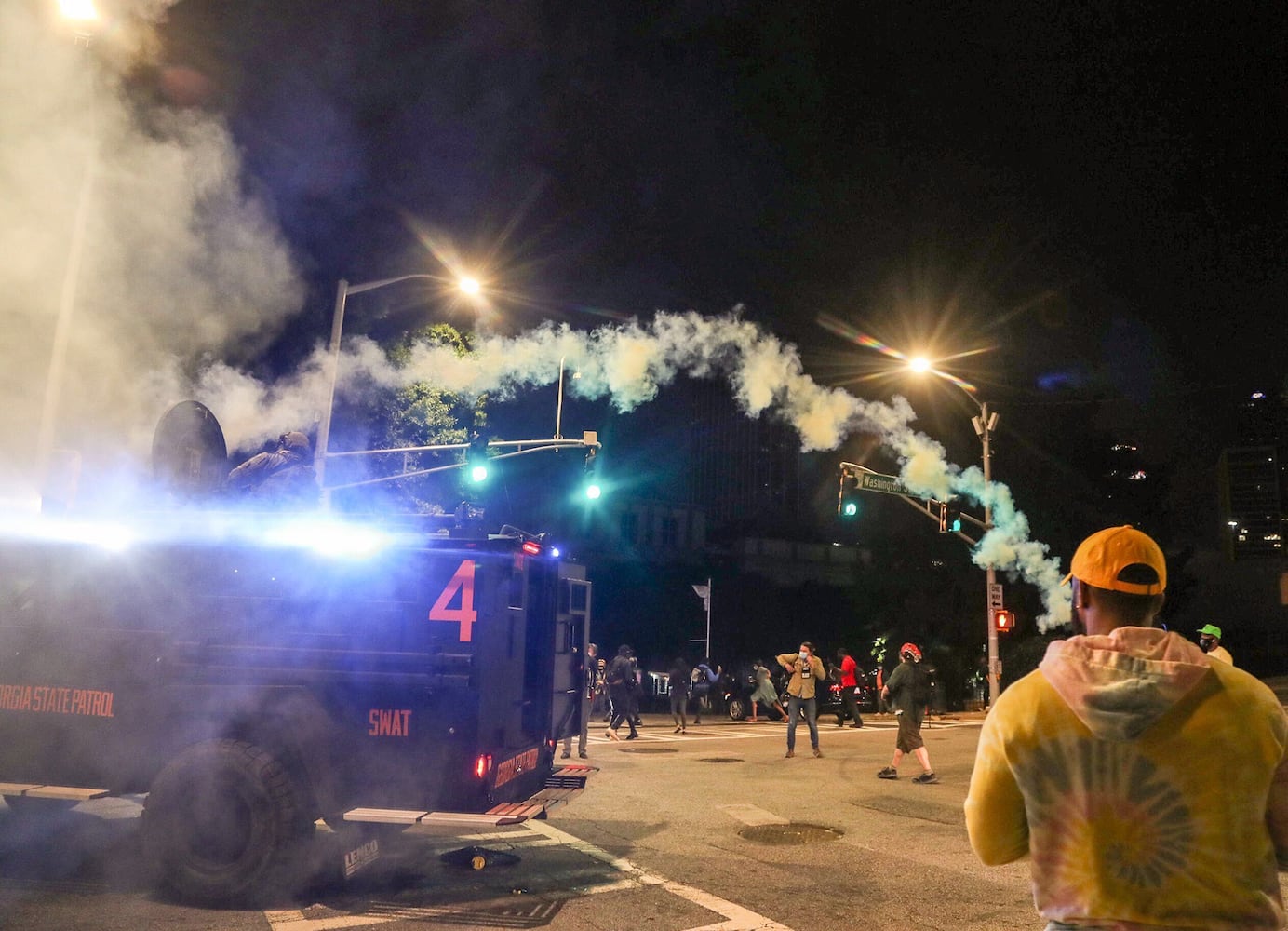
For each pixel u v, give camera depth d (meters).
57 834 7.75
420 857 7.50
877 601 35.59
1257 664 48.25
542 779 7.63
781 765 13.88
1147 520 35.81
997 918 5.97
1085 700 2.00
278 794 5.90
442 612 6.20
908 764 14.04
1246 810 1.96
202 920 5.63
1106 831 2.00
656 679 33.84
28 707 6.48
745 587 52.28
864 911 6.10
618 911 6.04
